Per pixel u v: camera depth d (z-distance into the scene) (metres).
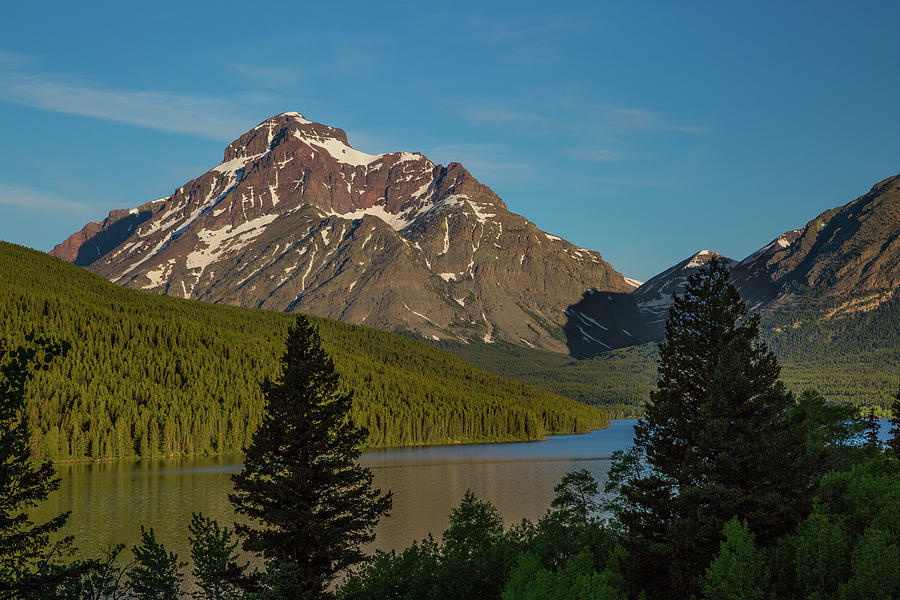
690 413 57.84
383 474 178.25
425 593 56.28
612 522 64.88
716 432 51.72
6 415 28.27
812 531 41.66
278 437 56.31
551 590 42.69
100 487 155.62
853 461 69.12
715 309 58.16
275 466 56.72
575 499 68.44
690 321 59.41
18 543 31.12
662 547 51.22
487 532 63.09
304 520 53.41
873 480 48.84
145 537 46.44
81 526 111.12
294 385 57.12
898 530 42.56
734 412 52.94
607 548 59.97
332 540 54.47
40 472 31.44
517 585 45.00
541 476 170.38
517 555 57.56
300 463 55.78
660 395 59.53
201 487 155.12
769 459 50.09
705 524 48.06
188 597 69.12
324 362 58.34
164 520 116.38
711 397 53.53
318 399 57.84
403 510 122.50
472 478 167.75
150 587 44.84
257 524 108.56
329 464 56.78
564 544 60.88
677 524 49.75
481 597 56.72
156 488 153.88
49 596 31.84
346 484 57.50
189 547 96.19
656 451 59.09
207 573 47.78
